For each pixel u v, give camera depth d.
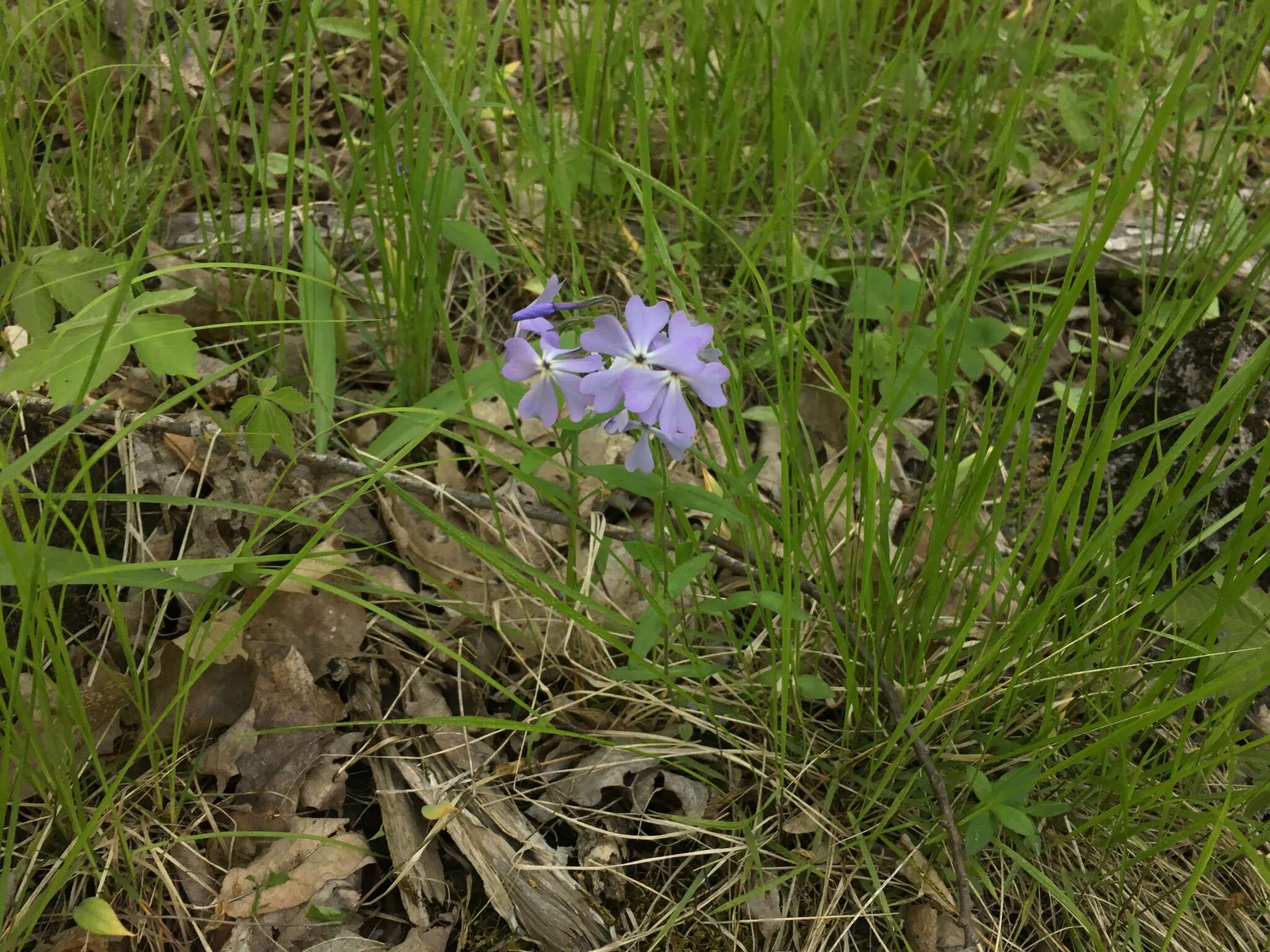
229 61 0.53
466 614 0.36
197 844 0.33
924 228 0.53
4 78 0.42
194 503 0.29
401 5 0.37
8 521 0.36
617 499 0.37
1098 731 0.36
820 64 0.52
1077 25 0.61
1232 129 0.48
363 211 0.48
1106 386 0.48
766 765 0.36
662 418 0.28
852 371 0.30
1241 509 0.33
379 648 0.38
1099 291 0.53
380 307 0.44
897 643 0.37
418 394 0.43
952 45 0.52
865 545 0.32
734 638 0.37
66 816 0.32
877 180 0.51
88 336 0.29
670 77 0.38
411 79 0.37
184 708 0.32
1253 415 0.44
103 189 0.44
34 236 0.43
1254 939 0.34
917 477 0.46
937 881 0.34
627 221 0.51
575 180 0.43
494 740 0.37
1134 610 0.33
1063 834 0.36
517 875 0.34
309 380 0.40
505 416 0.44
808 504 0.33
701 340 0.27
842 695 0.37
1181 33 0.48
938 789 0.33
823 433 0.46
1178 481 0.31
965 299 0.34
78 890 0.32
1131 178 0.26
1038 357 0.29
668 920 0.33
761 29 0.48
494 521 0.41
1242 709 0.32
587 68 0.43
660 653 0.38
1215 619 0.31
